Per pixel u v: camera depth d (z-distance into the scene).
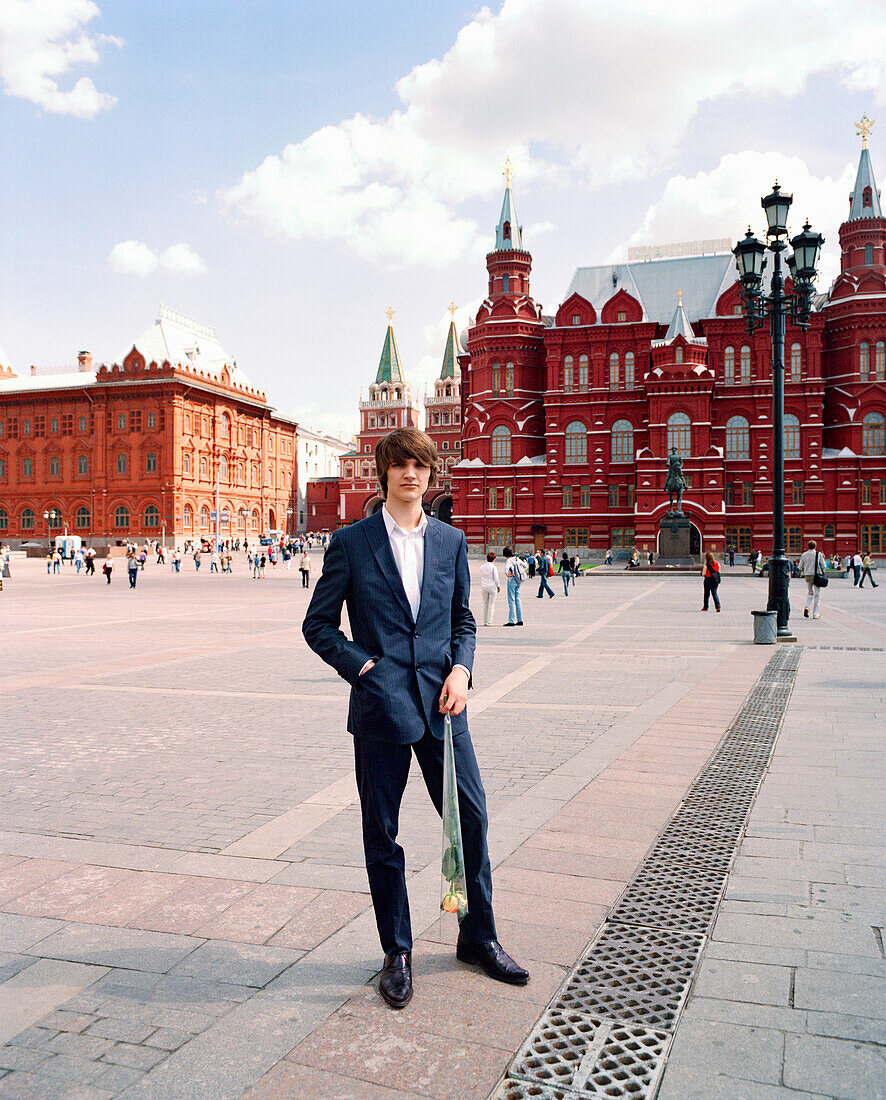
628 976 3.81
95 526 92.88
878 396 68.44
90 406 93.50
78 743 8.66
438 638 3.89
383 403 121.38
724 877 4.95
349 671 3.74
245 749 8.37
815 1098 2.96
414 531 3.97
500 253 79.69
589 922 4.34
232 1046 3.27
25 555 87.19
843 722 9.00
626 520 73.69
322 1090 2.99
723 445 71.25
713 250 80.81
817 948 4.07
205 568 66.06
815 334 69.12
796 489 69.81
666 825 5.85
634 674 12.78
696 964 3.92
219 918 4.45
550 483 75.19
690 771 7.21
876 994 3.64
